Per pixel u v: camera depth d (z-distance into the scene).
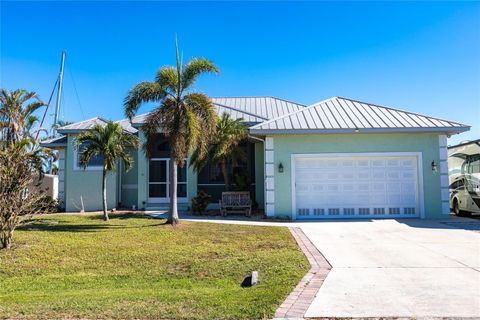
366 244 10.29
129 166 16.77
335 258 8.56
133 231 12.37
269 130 16.03
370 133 16.27
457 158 19.03
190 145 13.33
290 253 9.10
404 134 16.38
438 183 16.23
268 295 5.89
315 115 17.61
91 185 20.64
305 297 5.81
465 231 12.52
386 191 16.39
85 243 10.42
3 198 9.59
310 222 15.09
